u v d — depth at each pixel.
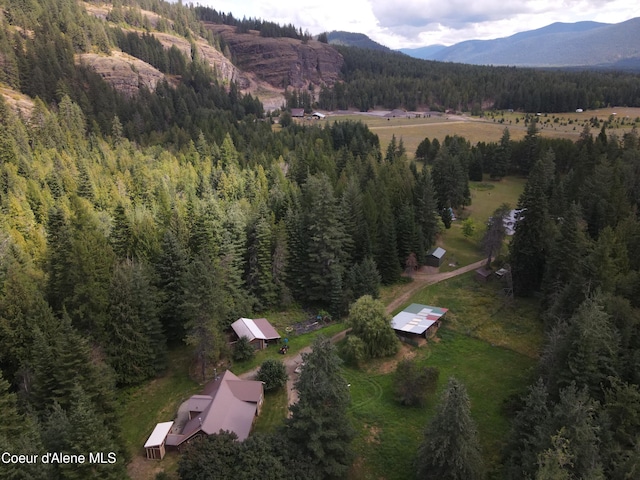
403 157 134.25
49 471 30.50
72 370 41.44
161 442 43.81
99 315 54.03
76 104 141.88
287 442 38.41
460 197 114.88
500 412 49.62
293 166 124.88
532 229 74.62
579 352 41.28
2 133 106.62
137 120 157.38
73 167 107.62
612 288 52.28
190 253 71.81
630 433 35.75
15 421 37.59
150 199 102.69
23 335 49.00
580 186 90.00
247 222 79.81
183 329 64.62
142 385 56.50
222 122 167.12
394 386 53.16
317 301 79.81
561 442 30.44
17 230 79.69
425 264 91.50
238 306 70.25
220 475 34.44
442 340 65.50
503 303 74.06
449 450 36.53
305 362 41.16
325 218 75.94
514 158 147.75
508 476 35.59
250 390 50.62
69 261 53.75
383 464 43.53
